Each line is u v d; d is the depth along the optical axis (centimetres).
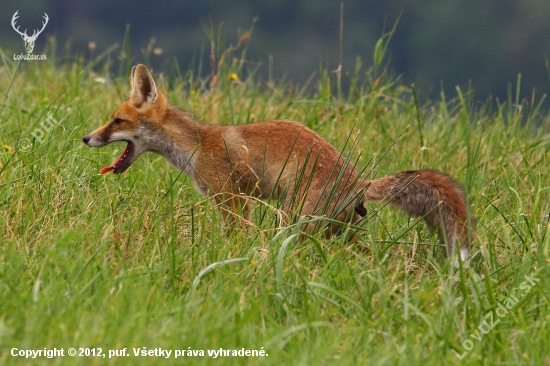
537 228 1143
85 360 802
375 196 1173
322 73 1883
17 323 848
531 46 4688
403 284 1025
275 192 1241
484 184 1390
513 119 1741
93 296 904
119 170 1312
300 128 1252
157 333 841
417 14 5034
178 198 1220
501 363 856
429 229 1170
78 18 4909
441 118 1758
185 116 1325
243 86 1816
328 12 5094
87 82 1897
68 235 969
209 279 1006
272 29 4922
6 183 1141
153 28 4925
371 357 841
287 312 929
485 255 1075
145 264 1016
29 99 1739
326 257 1073
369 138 1559
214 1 4978
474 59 4688
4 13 4622
